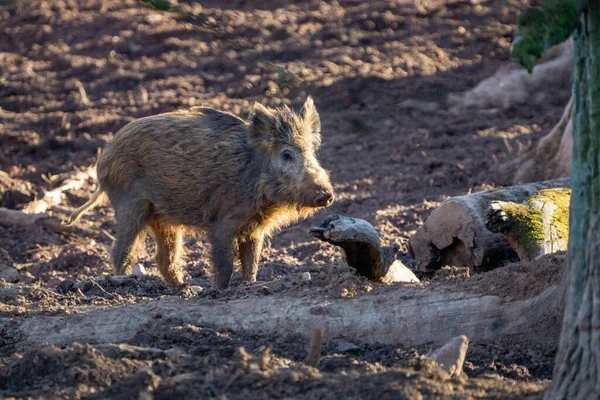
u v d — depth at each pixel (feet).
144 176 91.91
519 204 78.54
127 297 74.69
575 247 47.85
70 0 218.18
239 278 96.63
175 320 64.49
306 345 61.11
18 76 182.60
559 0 42.75
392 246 74.74
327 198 86.53
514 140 142.20
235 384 51.34
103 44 195.62
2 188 134.31
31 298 73.15
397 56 177.99
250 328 63.87
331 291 66.23
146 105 165.37
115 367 54.80
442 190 127.13
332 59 177.37
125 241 92.89
